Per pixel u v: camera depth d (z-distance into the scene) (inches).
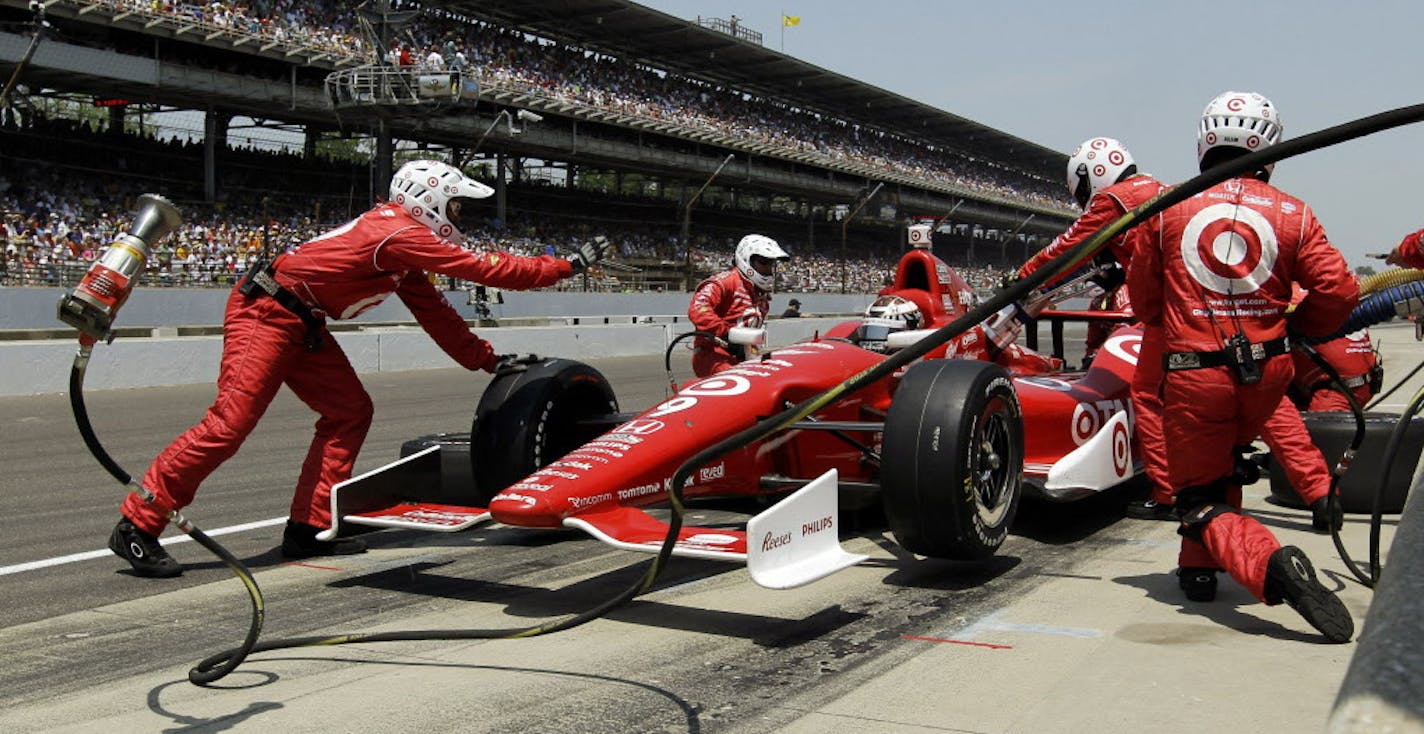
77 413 106.3
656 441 152.3
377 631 139.3
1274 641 127.7
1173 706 106.4
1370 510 202.7
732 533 137.3
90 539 202.5
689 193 1691.7
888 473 149.0
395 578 169.3
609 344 879.1
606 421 186.2
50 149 1003.9
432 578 169.0
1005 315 210.2
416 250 173.5
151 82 957.2
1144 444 188.5
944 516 146.2
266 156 1197.1
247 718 107.9
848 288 1749.5
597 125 1450.5
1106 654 123.3
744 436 105.6
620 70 1530.5
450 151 1373.0
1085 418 210.7
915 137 2158.0
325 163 1247.5
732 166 1628.9
